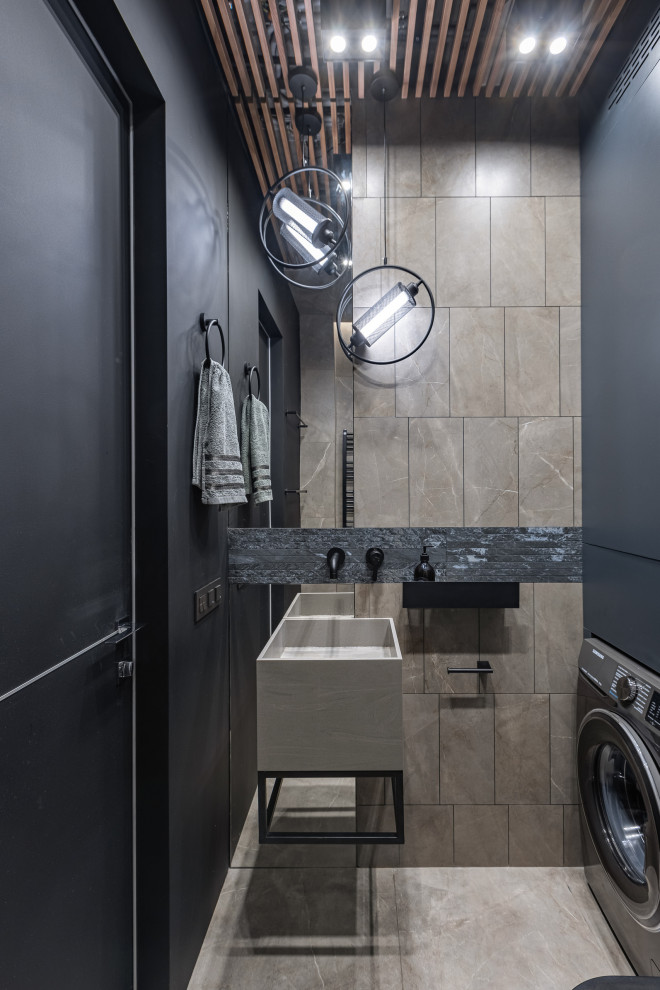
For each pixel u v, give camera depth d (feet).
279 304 5.84
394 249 5.83
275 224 5.81
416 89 5.48
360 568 5.89
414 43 5.14
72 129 3.16
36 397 2.76
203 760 4.84
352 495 5.89
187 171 4.44
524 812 5.85
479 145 5.79
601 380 5.29
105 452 3.59
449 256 5.82
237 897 5.35
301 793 5.78
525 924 4.97
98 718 3.44
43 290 2.83
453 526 5.89
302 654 5.74
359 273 5.85
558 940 4.78
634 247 4.58
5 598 2.49
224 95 5.57
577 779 5.59
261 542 5.88
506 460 5.86
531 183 5.79
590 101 5.47
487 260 5.82
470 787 5.86
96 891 3.39
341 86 5.70
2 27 2.47
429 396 5.88
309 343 5.86
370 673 4.49
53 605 2.92
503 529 5.86
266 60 5.10
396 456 5.90
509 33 4.90
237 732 5.76
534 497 5.84
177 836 4.12
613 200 4.98
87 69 3.35
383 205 5.83
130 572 3.95
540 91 5.74
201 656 4.82
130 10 3.36
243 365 5.83
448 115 5.77
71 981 3.06
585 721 4.99
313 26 4.71
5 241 2.49
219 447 4.54
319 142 5.80
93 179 3.43
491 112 5.77
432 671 5.90
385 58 5.24
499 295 5.82
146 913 3.93
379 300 5.85
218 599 5.40
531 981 4.38
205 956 4.63
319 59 5.16
